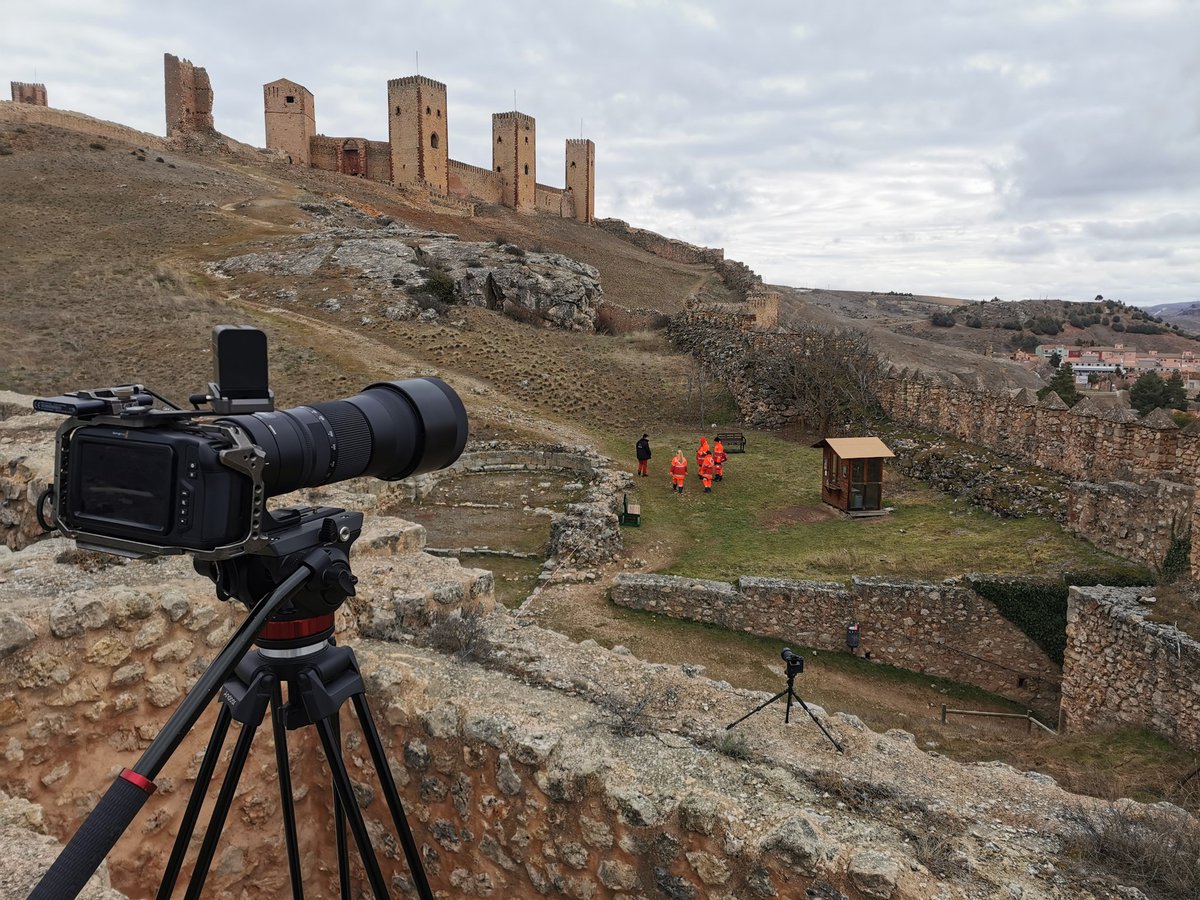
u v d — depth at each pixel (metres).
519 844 4.55
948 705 12.21
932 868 3.84
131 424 2.33
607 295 62.03
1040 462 18.83
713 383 32.50
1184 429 14.68
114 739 4.77
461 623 6.48
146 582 5.98
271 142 80.31
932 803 4.62
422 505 19.95
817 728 5.57
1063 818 4.63
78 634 4.58
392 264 42.47
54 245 42.97
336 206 61.47
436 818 4.92
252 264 43.28
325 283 40.47
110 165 59.53
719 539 17.41
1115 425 16.19
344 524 2.83
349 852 5.45
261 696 2.71
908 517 18.36
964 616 13.09
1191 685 9.37
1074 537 15.38
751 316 36.34
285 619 2.70
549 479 22.31
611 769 4.31
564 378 32.72
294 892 3.37
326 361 30.42
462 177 87.19
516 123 91.88
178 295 36.88
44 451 10.73
